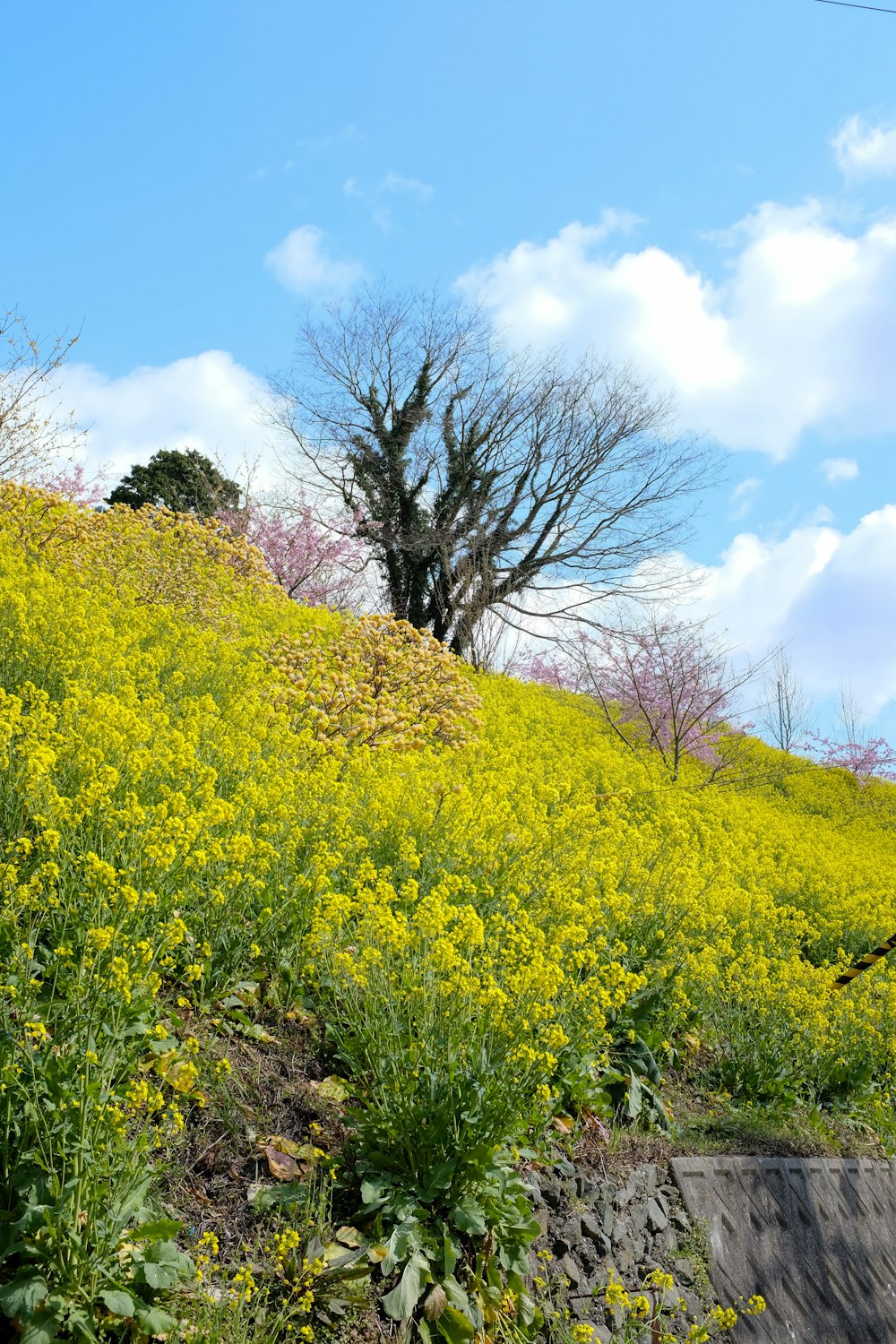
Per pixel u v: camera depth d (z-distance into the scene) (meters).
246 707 7.21
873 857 14.88
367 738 8.98
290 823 5.11
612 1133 4.68
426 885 5.45
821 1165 5.41
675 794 13.23
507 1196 3.63
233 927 4.21
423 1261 3.25
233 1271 2.96
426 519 26.86
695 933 6.71
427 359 27.58
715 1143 5.17
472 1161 3.47
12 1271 2.59
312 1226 3.21
